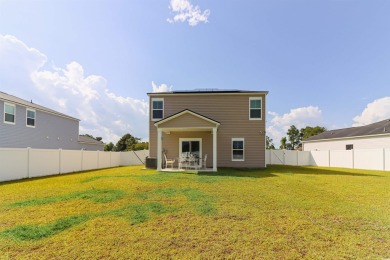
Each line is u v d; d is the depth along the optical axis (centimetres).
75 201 580
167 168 1550
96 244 328
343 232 373
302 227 395
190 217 447
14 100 1750
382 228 392
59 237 353
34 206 535
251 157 1611
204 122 1320
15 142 1758
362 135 2216
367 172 1453
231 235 359
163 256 293
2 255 296
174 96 1667
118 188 757
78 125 2667
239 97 1647
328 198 620
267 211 490
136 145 3641
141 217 446
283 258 288
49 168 1291
